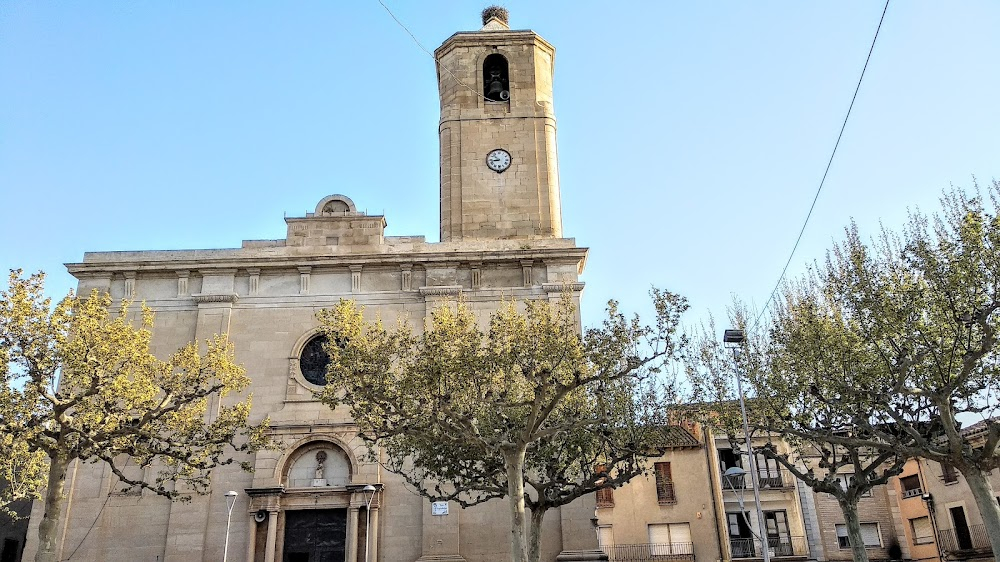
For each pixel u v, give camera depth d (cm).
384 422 2252
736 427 2828
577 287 3197
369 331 2302
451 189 3706
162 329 3184
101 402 2338
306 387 3081
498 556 2856
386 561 2852
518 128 3809
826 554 3894
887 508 3991
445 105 3916
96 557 2823
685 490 4003
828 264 2456
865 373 2297
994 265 1919
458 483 2553
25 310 2233
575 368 2131
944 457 2012
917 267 2078
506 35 3984
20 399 2188
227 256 3344
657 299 2156
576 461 2675
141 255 3338
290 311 3216
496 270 3300
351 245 3384
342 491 2920
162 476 2920
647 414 2530
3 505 2519
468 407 2152
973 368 1980
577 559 2812
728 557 3844
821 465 2602
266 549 2825
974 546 3459
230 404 3053
